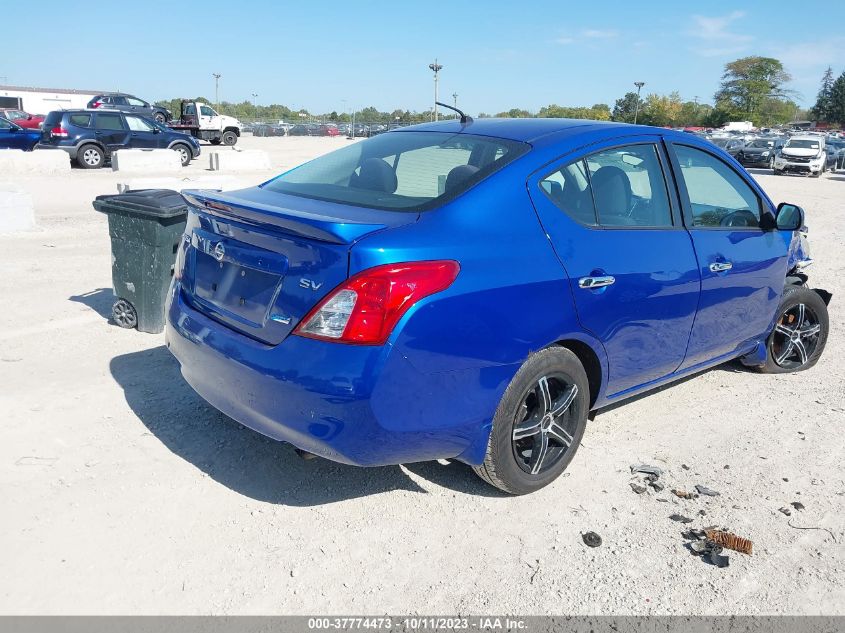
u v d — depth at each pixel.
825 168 32.81
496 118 4.15
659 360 3.93
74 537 2.95
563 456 3.52
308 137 56.06
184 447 3.72
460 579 2.84
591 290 3.33
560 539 3.13
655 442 4.08
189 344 3.29
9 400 4.14
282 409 2.84
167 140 22.56
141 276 5.31
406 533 3.12
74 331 5.45
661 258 3.72
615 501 3.44
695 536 3.19
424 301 2.75
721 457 3.93
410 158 3.57
